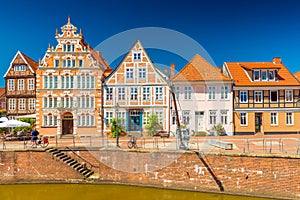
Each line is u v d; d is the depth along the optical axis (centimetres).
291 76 3269
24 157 2034
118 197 1727
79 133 3078
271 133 3145
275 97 3180
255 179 1723
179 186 1867
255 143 2320
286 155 1669
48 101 3128
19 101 3544
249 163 1736
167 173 1897
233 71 3328
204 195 1761
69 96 3117
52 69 3136
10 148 2080
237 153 1764
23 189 1903
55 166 2027
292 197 1648
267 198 1688
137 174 1967
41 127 3108
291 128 3152
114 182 1998
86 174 2036
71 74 3134
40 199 1700
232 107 3128
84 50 3159
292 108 3141
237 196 1731
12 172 2022
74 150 2116
